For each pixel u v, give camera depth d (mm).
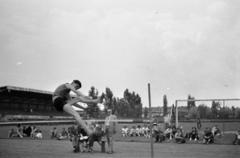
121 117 55781
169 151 14109
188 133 20984
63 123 50406
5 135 28312
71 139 14477
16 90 47750
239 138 17734
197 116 26297
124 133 25797
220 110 26422
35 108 63781
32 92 50812
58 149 15430
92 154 13125
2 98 55562
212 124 31203
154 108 42156
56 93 6363
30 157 12078
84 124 5969
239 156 12266
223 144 17969
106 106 64500
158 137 19875
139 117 52688
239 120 25484
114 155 12664
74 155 12734
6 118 45875
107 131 13500
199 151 14109
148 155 12594
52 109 68250
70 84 6438
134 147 16297
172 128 21828
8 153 13477
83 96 6367
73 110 6078
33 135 25875
